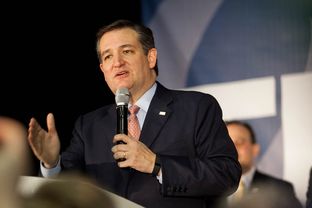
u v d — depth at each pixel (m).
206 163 3.39
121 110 3.36
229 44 6.43
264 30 6.34
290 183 6.08
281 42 6.27
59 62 6.99
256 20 6.37
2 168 0.93
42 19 6.99
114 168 3.62
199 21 6.55
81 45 7.02
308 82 6.15
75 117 6.96
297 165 6.10
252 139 6.21
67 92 6.97
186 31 6.58
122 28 3.86
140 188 3.49
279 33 6.29
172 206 3.43
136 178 3.54
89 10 7.02
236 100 6.34
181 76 6.55
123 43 3.79
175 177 3.30
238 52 6.39
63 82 6.97
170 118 3.65
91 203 1.01
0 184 0.93
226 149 3.55
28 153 1.00
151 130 3.61
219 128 3.64
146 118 3.67
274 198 5.99
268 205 3.67
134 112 3.77
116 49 3.79
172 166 3.30
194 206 3.46
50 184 1.03
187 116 3.64
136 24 3.90
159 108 3.70
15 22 6.93
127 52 3.81
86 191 1.02
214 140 3.57
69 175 1.20
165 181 3.28
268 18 6.34
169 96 3.79
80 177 1.18
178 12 6.62
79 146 3.85
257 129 6.24
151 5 6.70
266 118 6.23
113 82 3.80
